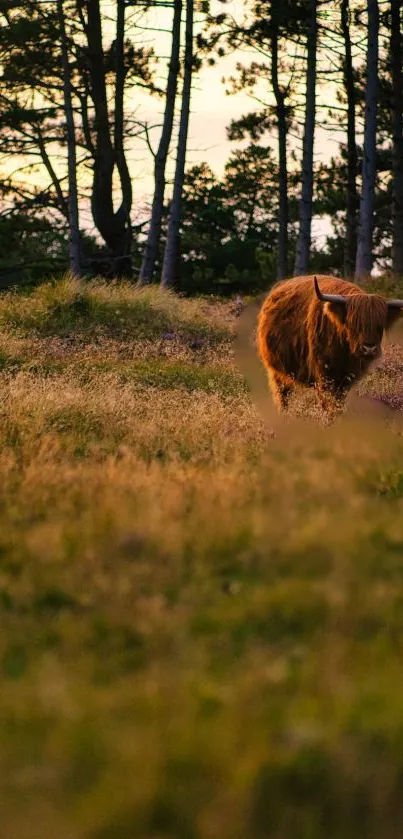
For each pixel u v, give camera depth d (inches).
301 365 945.5
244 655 362.9
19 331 1470.2
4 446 736.3
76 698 326.6
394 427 816.3
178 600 416.2
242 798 260.4
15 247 2883.9
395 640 368.5
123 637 382.9
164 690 329.4
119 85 2805.1
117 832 254.7
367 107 2124.8
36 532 492.1
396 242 2632.9
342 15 2721.5
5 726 311.4
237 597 418.0
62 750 293.7
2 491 578.9
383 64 2773.1
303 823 255.3
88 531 492.4
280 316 964.0
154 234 2379.4
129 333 1562.5
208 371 1280.8
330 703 311.3
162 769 275.3
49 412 864.9
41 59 2578.7
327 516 517.0
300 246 2321.6
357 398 999.6
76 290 1653.5
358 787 264.5
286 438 753.0
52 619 402.6
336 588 415.8
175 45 2314.2
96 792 270.2
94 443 754.8
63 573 441.1
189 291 4247.0
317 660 346.9
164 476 609.9
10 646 377.4
